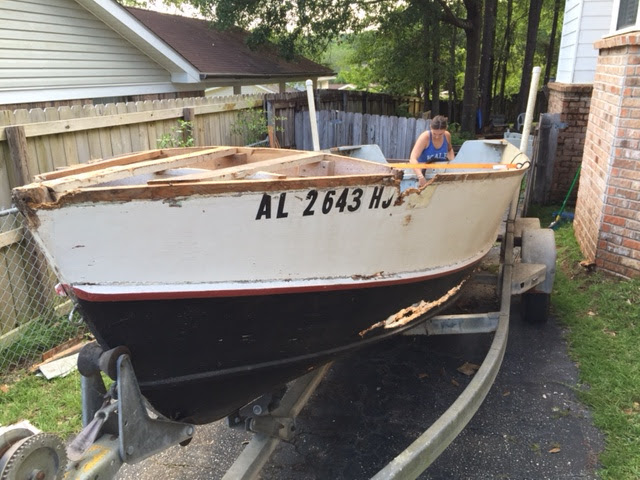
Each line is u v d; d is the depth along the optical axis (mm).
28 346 4477
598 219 5621
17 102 9094
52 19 9578
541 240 4688
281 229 2391
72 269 2055
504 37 26391
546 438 3334
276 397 2938
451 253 3527
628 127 5129
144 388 2383
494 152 5629
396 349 4602
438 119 5320
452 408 2688
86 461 1981
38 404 3795
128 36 11320
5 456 1744
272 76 14984
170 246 2170
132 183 2756
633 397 3686
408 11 14789
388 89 20281
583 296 5270
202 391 2543
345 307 2811
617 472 2988
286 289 2510
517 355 4336
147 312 2211
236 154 3723
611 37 5629
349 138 9812
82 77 10453
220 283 2338
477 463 3133
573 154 8789
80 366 2230
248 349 2564
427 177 5461
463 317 3719
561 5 27047
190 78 12414
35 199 1891
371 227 2717
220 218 2205
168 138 6191
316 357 2881
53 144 4969
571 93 8547
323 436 3467
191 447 3383
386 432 3498
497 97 26062
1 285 4438
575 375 4027
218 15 13719
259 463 2609
